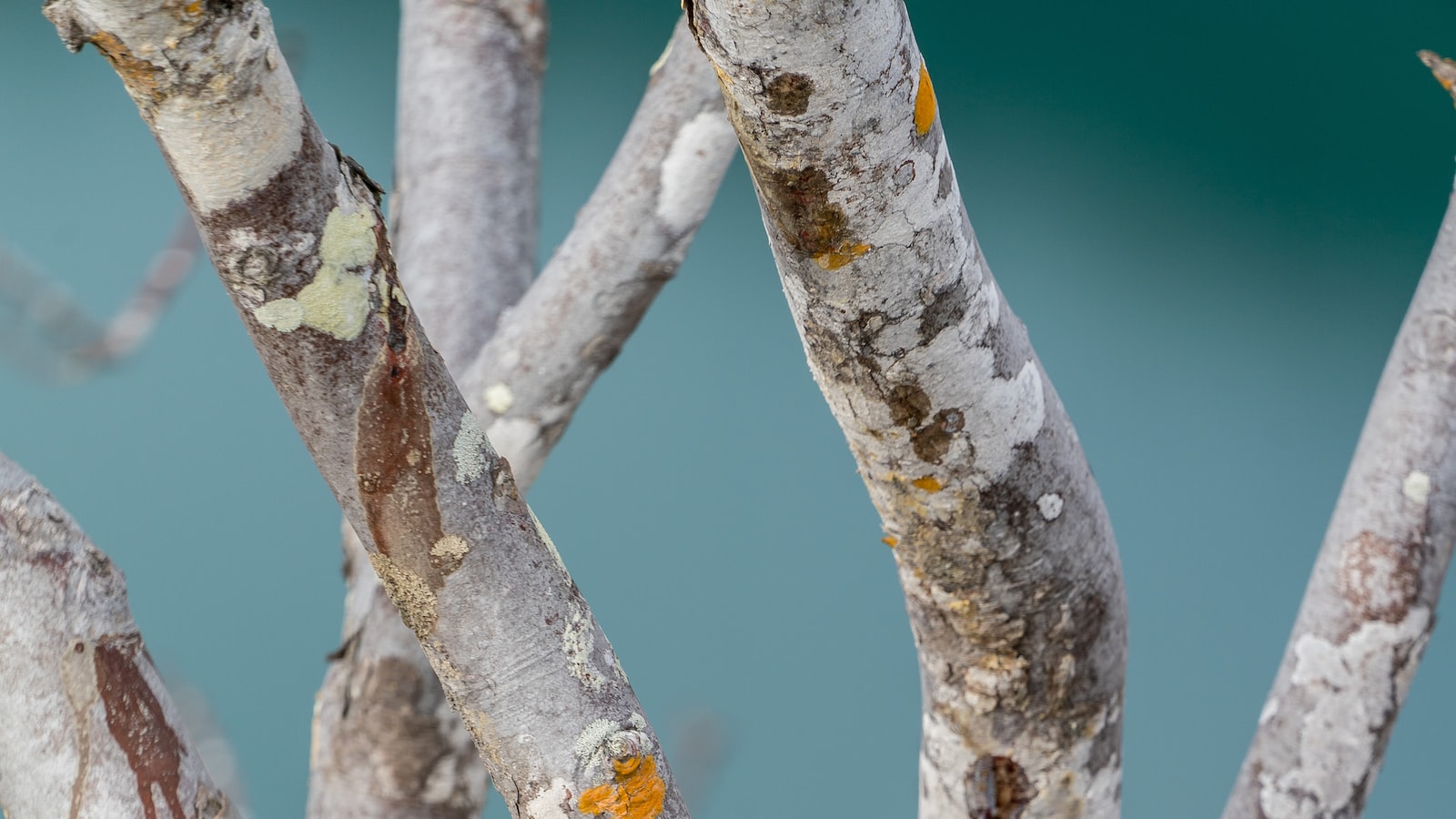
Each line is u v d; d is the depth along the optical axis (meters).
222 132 1.49
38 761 1.54
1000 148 4.95
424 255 2.44
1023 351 1.64
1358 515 1.92
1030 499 1.67
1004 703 1.74
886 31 1.51
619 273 2.14
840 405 1.64
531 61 2.61
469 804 2.19
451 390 1.55
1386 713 1.90
